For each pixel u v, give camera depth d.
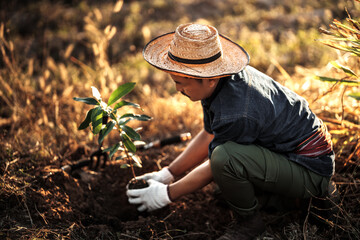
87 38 5.13
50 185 2.29
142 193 2.20
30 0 6.00
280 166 1.98
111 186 2.59
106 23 5.55
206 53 1.76
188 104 3.56
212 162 1.97
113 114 2.03
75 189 2.39
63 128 3.05
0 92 3.25
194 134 3.28
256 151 1.95
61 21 5.58
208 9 6.15
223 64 1.88
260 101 1.90
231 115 1.86
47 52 4.76
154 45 1.98
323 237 2.11
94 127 1.93
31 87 3.70
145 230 2.20
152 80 4.33
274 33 5.31
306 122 2.02
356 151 2.33
